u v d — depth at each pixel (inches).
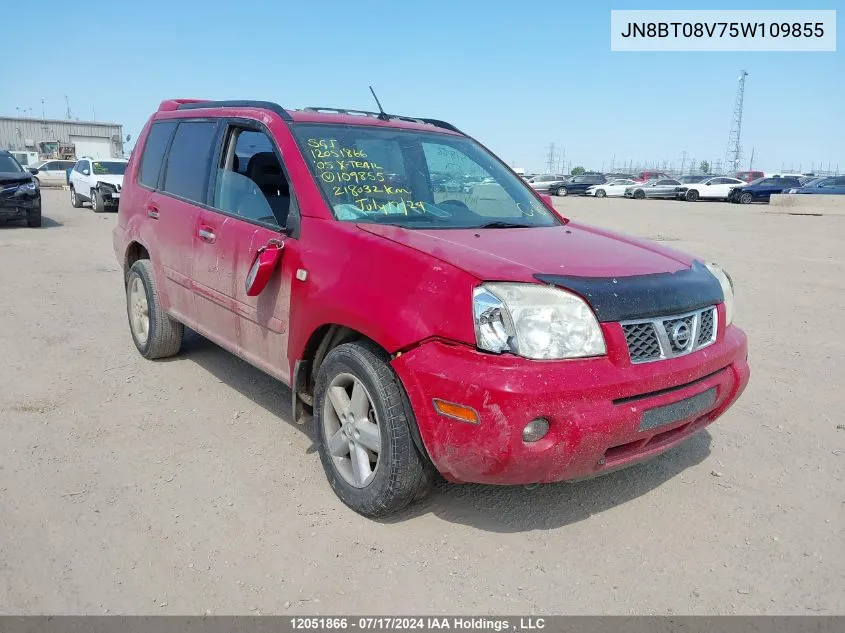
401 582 112.3
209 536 123.2
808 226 751.7
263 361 154.5
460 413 108.1
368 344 127.1
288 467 149.6
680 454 161.0
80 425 167.8
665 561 119.6
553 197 1684.3
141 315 219.6
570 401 106.7
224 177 172.4
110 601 105.7
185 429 167.6
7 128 2239.2
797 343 256.4
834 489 145.4
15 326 255.4
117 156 2177.7
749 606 108.5
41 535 121.6
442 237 130.7
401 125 175.8
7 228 598.2
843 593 111.8
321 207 140.3
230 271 161.2
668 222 813.9
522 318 108.5
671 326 120.5
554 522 131.0
